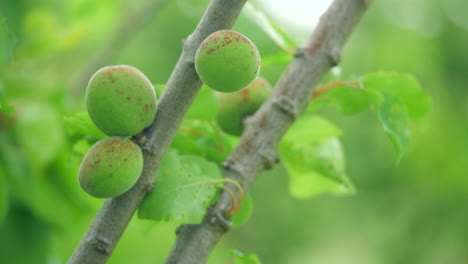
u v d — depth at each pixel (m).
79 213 0.92
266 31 0.77
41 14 1.09
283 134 0.71
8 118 0.87
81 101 1.17
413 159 2.27
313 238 2.67
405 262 2.30
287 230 2.69
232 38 0.64
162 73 2.19
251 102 0.77
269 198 2.70
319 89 0.76
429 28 2.37
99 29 1.38
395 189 2.35
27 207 0.91
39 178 0.87
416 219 2.30
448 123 2.25
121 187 0.64
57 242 1.01
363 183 2.38
